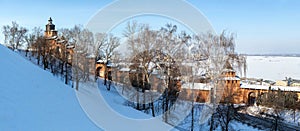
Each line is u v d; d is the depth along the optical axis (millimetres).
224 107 15766
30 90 9039
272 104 29969
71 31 21562
